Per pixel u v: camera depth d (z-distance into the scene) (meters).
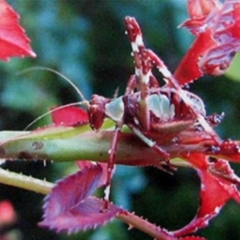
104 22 1.07
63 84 0.98
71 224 0.26
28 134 0.29
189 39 1.07
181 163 0.31
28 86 0.95
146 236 0.99
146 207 1.06
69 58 1.02
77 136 0.29
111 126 0.29
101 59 1.06
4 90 0.94
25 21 1.00
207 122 0.29
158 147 0.29
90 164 0.31
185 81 0.30
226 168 0.30
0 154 0.29
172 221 1.06
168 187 1.07
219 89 1.05
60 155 0.29
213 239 1.02
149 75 0.28
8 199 1.00
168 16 1.07
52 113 0.33
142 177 1.05
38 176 0.91
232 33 0.30
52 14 1.02
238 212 1.02
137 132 0.29
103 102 0.29
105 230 0.97
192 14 0.31
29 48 0.29
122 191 1.03
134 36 0.28
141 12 1.08
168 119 0.28
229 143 0.29
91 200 0.27
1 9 0.29
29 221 1.00
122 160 0.29
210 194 0.32
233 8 0.30
